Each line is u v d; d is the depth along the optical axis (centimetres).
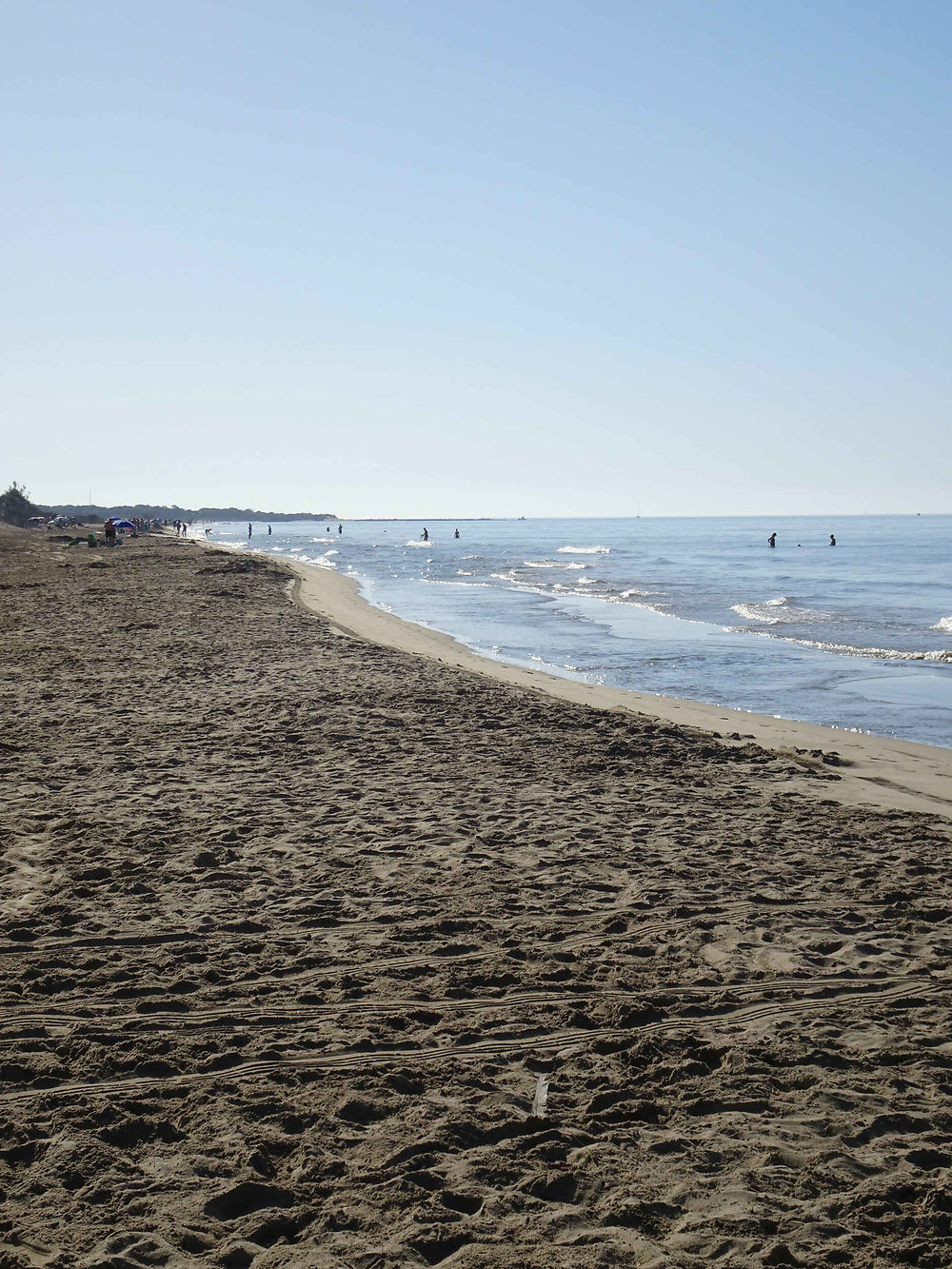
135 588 3475
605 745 1284
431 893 762
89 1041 532
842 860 861
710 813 1003
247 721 1377
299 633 2344
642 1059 520
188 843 871
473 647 2652
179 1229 378
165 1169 421
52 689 1598
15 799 995
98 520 14862
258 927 695
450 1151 435
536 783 1095
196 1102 475
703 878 808
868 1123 457
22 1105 473
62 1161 423
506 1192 404
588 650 2611
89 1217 388
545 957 652
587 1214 391
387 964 637
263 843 876
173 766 1135
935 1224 382
